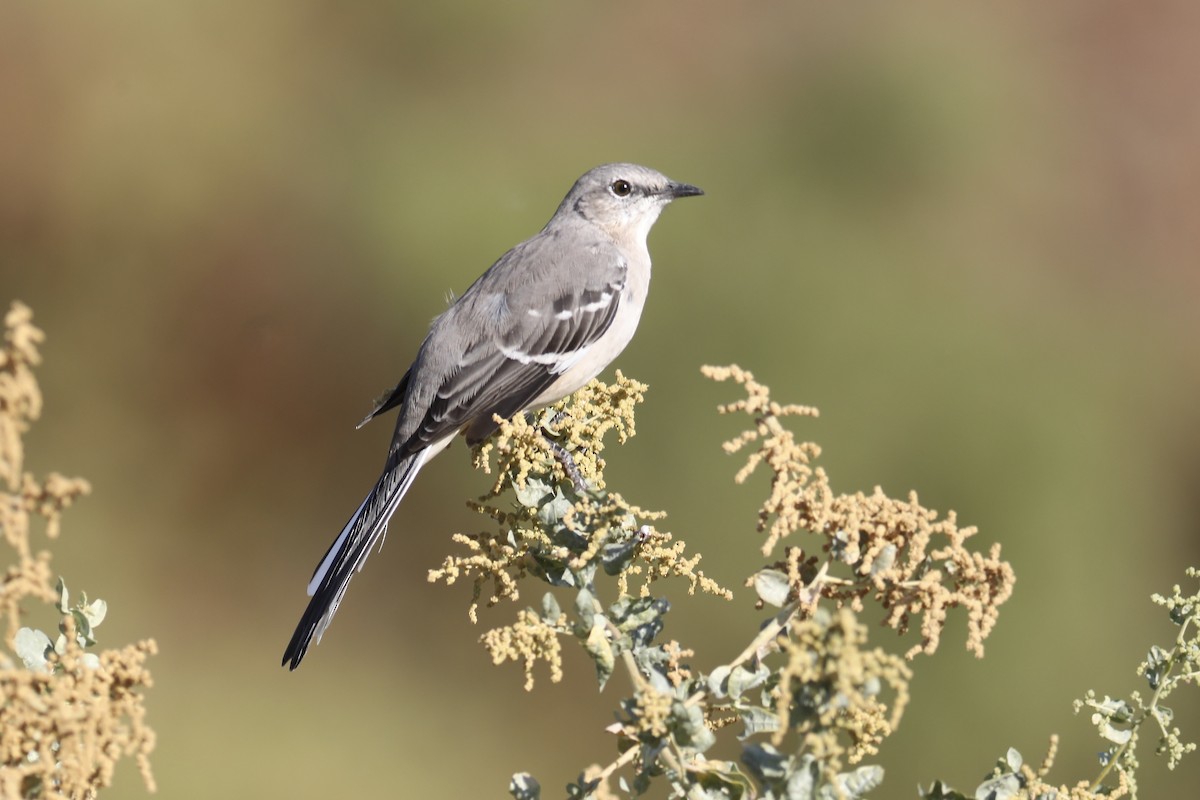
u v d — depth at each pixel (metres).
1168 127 19.48
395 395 8.34
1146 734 12.95
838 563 4.44
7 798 3.65
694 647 14.37
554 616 4.26
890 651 13.44
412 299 17.23
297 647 6.82
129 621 15.46
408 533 15.91
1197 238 18.50
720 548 14.69
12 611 3.53
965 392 15.61
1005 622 14.04
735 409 4.29
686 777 3.90
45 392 17.41
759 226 17.28
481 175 17.97
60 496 3.51
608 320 8.30
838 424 15.41
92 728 3.72
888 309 16.19
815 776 3.51
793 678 3.50
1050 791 4.11
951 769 13.28
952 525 4.22
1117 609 14.40
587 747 14.33
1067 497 14.95
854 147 18.31
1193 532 15.88
